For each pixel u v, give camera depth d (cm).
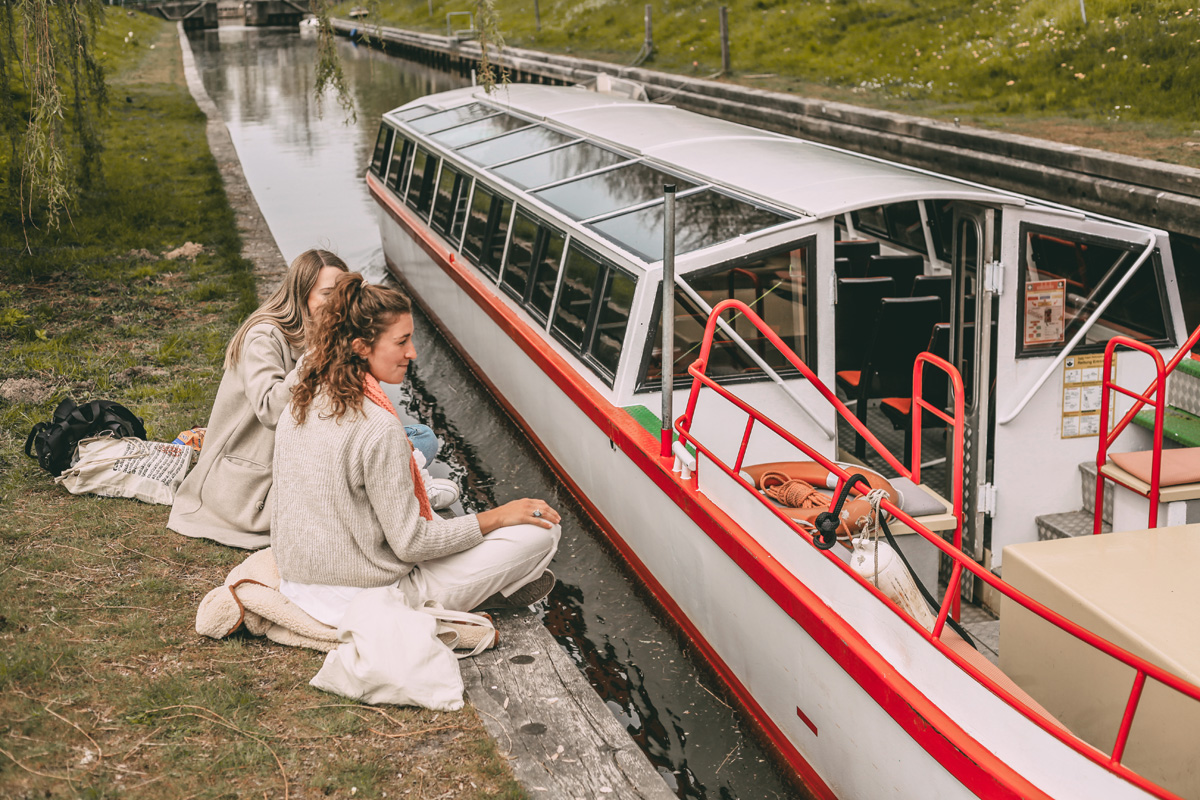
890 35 1981
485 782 318
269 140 1980
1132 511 419
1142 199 991
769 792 373
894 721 299
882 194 461
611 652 455
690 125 717
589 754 339
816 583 336
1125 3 1524
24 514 478
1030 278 454
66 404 529
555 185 645
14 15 1040
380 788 311
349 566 365
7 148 1338
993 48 1636
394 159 1043
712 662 433
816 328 473
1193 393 472
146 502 499
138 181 1436
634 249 499
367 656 346
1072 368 469
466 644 387
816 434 486
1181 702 274
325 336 355
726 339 470
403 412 727
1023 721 256
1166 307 479
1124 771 237
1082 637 238
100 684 349
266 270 1022
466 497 606
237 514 461
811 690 347
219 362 730
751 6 2434
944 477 538
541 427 611
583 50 2639
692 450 431
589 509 545
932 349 505
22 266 973
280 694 353
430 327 905
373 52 4034
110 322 830
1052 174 1104
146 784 302
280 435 367
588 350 528
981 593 468
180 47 3925
